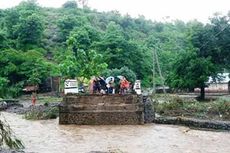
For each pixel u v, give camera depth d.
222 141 23.25
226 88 70.12
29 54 73.94
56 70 70.88
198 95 59.25
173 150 20.62
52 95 66.38
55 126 29.62
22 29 90.56
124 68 59.62
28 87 70.19
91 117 30.23
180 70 52.25
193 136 25.02
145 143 22.58
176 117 31.66
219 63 55.09
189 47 52.91
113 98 30.31
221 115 32.56
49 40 98.75
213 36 53.97
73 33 91.88
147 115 31.33
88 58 47.84
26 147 21.00
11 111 43.53
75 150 20.33
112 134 25.67
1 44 82.19
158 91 69.44
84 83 41.84
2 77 68.88
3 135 18.30
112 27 103.44
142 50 83.69
